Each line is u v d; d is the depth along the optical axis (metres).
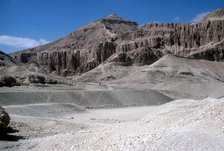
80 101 89.25
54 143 22.52
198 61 199.88
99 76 198.50
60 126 36.50
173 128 17.73
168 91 126.50
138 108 85.69
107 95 97.25
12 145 23.98
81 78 196.00
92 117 63.31
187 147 14.49
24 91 84.38
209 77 178.38
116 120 55.25
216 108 19.48
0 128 28.83
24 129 32.78
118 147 17.02
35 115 59.94
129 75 189.00
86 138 21.75
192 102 34.34
